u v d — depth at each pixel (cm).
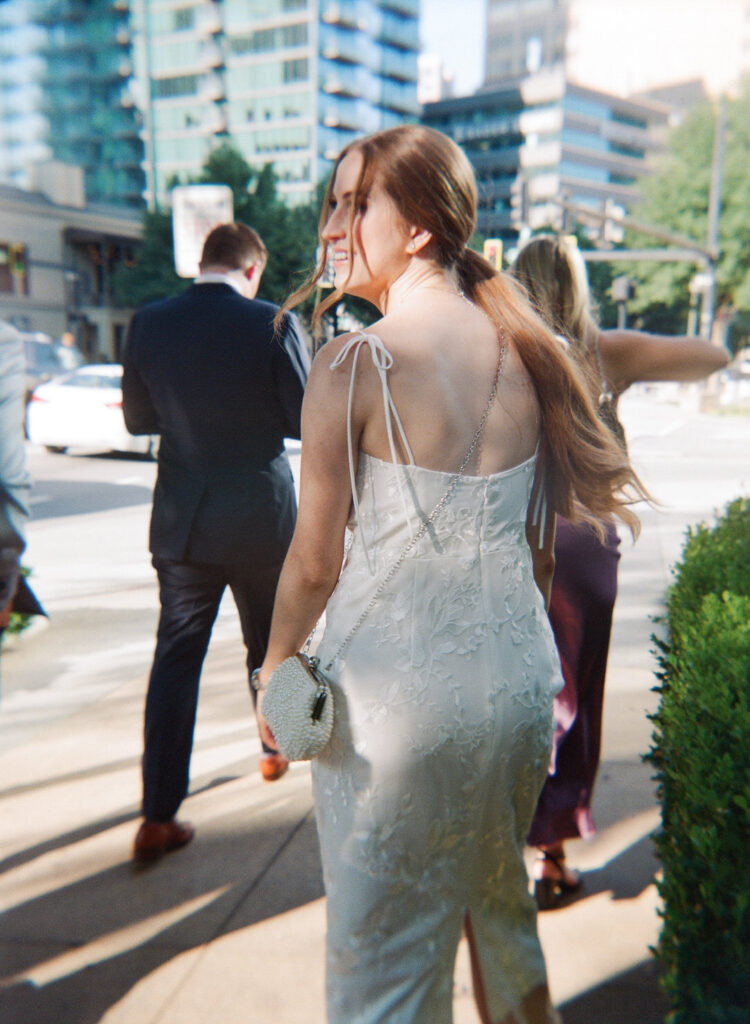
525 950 148
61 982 197
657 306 4622
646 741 319
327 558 129
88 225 4259
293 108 8012
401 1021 131
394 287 135
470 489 125
